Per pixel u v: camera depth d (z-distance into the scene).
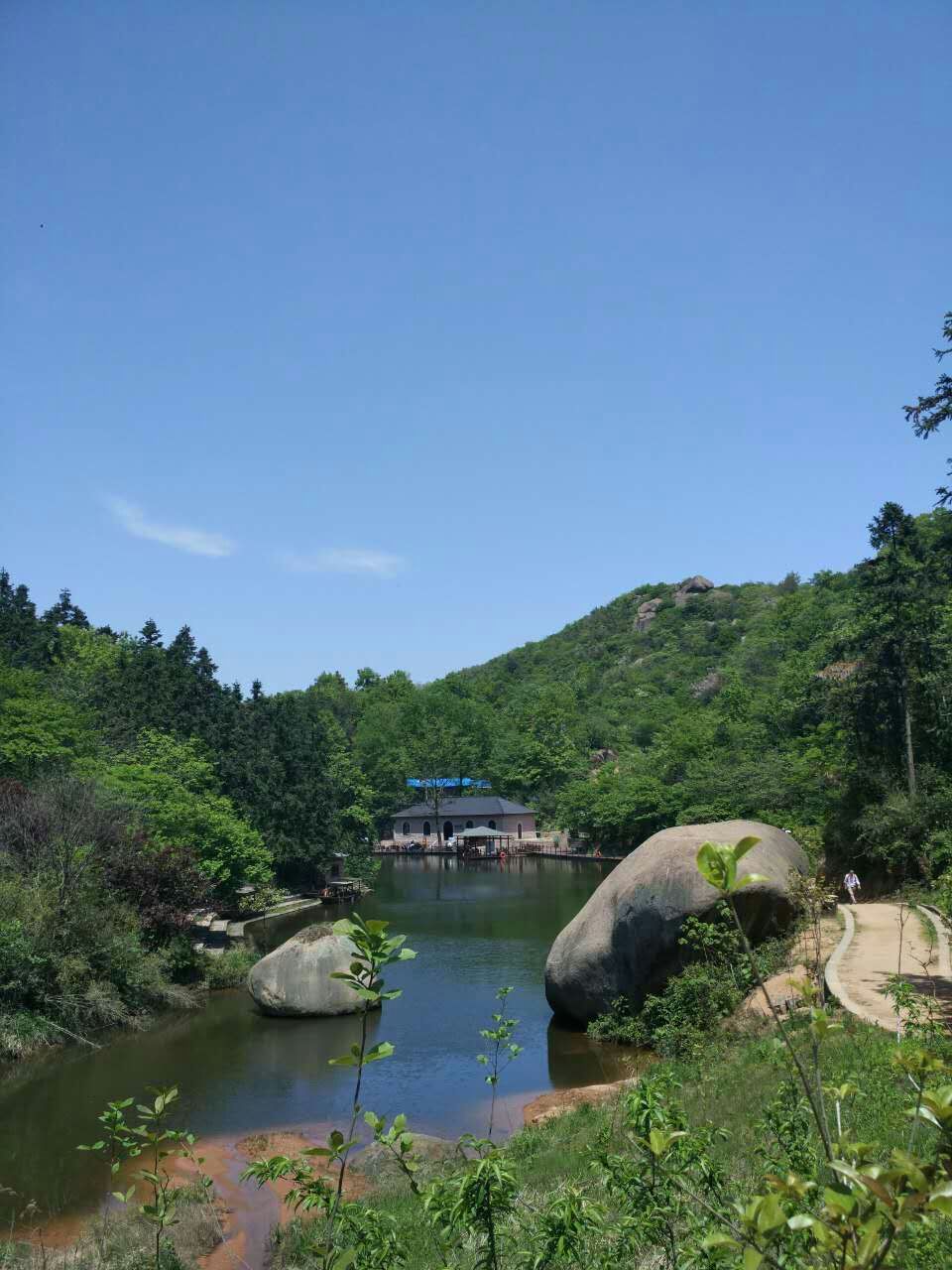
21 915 24.66
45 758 39.75
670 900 22.09
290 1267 11.02
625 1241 4.77
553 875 70.50
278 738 58.00
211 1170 15.62
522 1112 18.19
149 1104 19.05
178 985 29.41
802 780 41.09
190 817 40.59
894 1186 2.21
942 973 17.53
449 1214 4.61
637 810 75.81
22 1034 22.80
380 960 4.08
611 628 168.38
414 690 146.38
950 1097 2.48
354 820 63.22
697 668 124.31
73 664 69.50
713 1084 14.58
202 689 65.12
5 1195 14.41
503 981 31.19
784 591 153.75
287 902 52.72
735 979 19.84
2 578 80.00
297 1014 26.73
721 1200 4.84
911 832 30.84
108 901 27.95
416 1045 23.73
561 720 111.75
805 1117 6.70
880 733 35.50
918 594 33.28
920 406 20.70
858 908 27.39
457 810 103.25
